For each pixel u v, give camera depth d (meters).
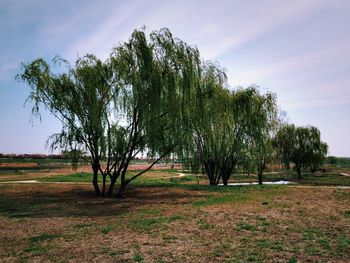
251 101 34.50
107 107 25.56
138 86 23.86
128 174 59.72
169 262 9.16
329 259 9.15
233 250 10.23
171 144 25.81
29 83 23.89
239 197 24.52
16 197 26.64
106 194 28.16
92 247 10.98
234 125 34.50
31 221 16.27
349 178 55.34
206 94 27.61
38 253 10.40
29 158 108.69
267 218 15.65
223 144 34.16
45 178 45.25
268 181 50.72
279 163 46.22
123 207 20.86
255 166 37.09
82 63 25.28
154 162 27.19
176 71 23.97
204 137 33.59
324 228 13.22
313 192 26.88
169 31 24.33
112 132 26.06
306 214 16.52
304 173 72.88
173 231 13.14
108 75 24.98
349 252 9.78
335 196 24.02
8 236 13.03
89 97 24.73
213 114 30.34
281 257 9.38
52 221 16.23
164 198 25.42
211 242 11.28
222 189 31.28
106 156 26.73
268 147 37.19
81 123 25.45
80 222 15.88
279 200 22.23
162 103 24.14
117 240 11.89
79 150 25.97
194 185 36.03
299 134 59.56
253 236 12.05
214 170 37.12
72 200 24.72
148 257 9.66
